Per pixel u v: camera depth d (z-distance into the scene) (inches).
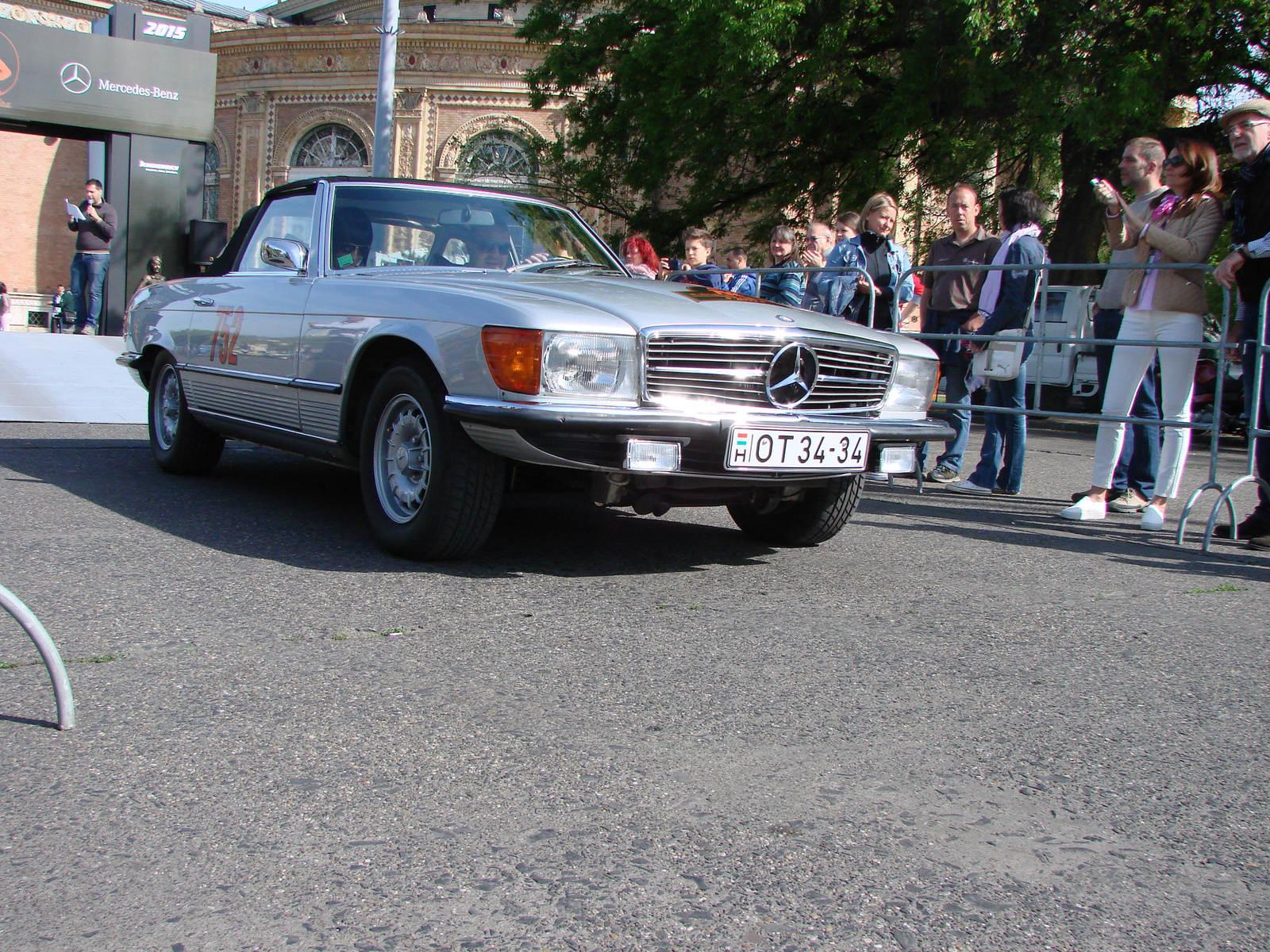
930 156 660.7
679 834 81.2
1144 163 241.3
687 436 150.2
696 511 227.3
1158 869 79.1
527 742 97.0
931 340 292.0
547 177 843.4
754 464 154.5
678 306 159.8
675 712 105.6
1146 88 559.2
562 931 68.1
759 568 173.3
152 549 164.6
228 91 1306.6
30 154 1501.0
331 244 193.0
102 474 234.8
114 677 109.0
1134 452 253.8
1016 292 264.5
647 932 68.4
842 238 315.3
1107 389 241.3
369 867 75.0
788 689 114.0
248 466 259.8
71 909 68.9
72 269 622.5
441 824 81.4
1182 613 154.0
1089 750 100.9
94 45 638.5
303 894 71.5
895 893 74.2
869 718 106.5
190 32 689.0
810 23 639.8
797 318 167.9
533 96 815.1
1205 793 92.4
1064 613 151.4
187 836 78.4
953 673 121.8
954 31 583.2
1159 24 580.7
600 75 779.4
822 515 186.1
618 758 94.2
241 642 121.4
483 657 119.9
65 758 90.2
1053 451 418.0
